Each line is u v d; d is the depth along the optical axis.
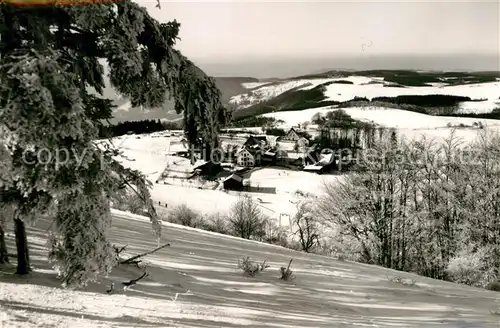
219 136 5.66
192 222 44.72
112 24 4.62
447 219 33.47
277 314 6.92
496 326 8.93
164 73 5.09
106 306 4.88
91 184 4.09
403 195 33.78
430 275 33.59
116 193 4.55
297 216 41.91
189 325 4.80
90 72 5.01
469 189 32.84
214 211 49.59
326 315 8.03
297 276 12.48
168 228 19.50
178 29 5.40
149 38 5.12
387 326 7.90
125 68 4.63
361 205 33.75
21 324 3.63
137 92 5.12
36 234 8.26
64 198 4.07
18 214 4.33
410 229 33.31
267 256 16.38
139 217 22.27
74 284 4.22
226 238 21.62
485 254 29.42
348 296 10.96
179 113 5.48
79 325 3.92
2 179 3.87
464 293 14.96
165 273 8.31
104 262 4.34
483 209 31.66
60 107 3.76
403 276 17.70
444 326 8.48
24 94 3.64
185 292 7.02
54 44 4.55
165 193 52.72
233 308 6.52
